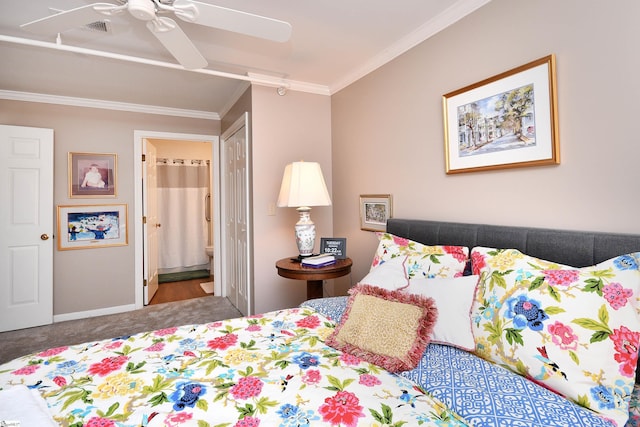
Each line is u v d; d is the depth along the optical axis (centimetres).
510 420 83
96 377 108
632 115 121
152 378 107
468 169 183
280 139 302
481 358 117
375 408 91
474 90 179
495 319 116
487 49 174
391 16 198
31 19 195
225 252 413
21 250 313
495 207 172
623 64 123
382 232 257
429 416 87
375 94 261
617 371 91
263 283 298
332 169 325
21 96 318
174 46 164
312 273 228
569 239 133
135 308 366
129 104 364
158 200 548
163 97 344
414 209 226
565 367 96
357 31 215
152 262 414
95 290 349
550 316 103
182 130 396
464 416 88
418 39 216
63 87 308
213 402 94
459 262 154
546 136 147
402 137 235
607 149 128
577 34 136
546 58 145
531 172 155
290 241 311
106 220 356
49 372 111
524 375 104
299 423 85
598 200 131
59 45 198
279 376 109
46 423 81
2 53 239
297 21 203
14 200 310
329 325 157
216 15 139
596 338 95
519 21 158
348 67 273
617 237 120
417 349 118
